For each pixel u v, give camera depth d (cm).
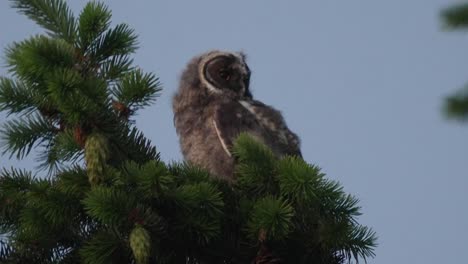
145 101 811
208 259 803
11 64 762
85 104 740
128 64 819
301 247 791
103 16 809
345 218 773
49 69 753
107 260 726
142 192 735
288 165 762
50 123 818
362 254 766
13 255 781
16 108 807
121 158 809
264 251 763
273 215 727
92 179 729
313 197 754
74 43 815
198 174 794
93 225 780
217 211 747
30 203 751
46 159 831
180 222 755
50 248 784
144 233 678
